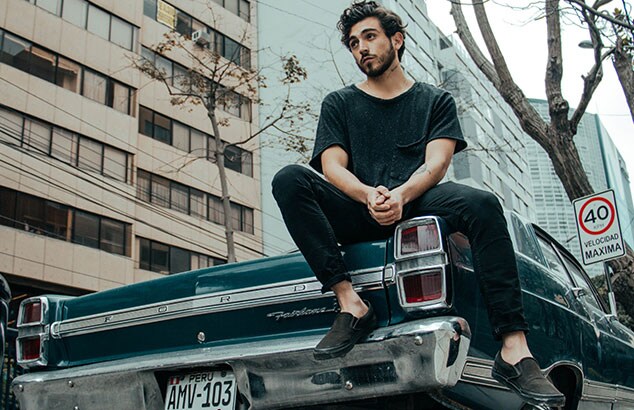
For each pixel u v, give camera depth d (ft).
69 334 10.63
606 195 23.88
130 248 72.08
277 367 8.47
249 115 91.15
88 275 67.31
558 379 11.31
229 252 55.36
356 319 8.01
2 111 64.95
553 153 28.17
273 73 92.99
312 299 8.85
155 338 9.95
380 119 9.94
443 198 8.62
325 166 9.59
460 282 8.35
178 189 80.18
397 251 8.21
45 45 69.92
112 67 75.61
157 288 10.05
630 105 30.30
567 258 14.43
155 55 81.92
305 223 8.48
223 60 90.12
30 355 10.81
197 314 9.57
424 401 9.07
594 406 12.45
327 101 10.27
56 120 68.90
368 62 10.00
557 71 28.50
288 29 94.43
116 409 9.77
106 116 73.56
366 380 7.89
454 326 7.60
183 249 78.28
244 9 96.73
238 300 9.29
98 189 70.59
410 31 100.73
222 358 8.81
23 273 62.23
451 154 9.34
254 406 8.61
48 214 65.67
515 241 11.19
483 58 30.09
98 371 9.89
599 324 13.15
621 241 23.20
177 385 9.50
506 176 125.49
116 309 10.32
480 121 115.55
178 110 82.23
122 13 78.13
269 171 90.68
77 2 73.92
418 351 7.54
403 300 8.07
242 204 87.51
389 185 9.50
